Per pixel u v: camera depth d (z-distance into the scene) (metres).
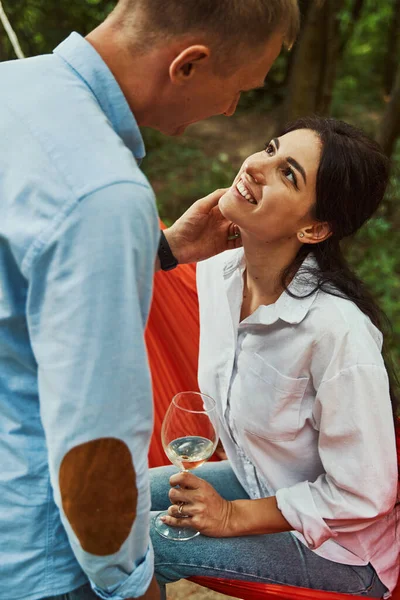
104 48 1.19
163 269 1.86
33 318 1.08
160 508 1.90
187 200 5.95
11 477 1.19
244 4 1.13
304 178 1.56
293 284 1.65
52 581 1.23
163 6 1.14
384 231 5.22
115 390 1.06
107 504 1.11
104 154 1.08
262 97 8.16
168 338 2.18
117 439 1.08
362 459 1.56
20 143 1.11
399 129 4.45
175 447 1.67
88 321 1.04
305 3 4.29
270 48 1.21
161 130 1.32
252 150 7.05
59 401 1.06
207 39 1.15
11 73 1.18
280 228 1.61
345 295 1.63
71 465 1.08
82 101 1.14
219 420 1.82
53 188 1.06
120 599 1.22
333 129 1.58
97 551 1.14
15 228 1.07
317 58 4.42
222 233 1.87
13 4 5.19
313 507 1.63
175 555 1.71
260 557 1.69
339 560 1.70
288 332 1.64
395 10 7.78
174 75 1.18
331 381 1.57
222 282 1.81
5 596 1.23
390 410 1.59
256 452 1.78
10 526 1.20
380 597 1.75
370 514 1.58
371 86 8.77
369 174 1.59
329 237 1.65
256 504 1.71
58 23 5.71
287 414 1.69
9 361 1.17
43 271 1.06
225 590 1.73
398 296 4.62
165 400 2.17
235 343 1.78
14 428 1.19
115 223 1.04
